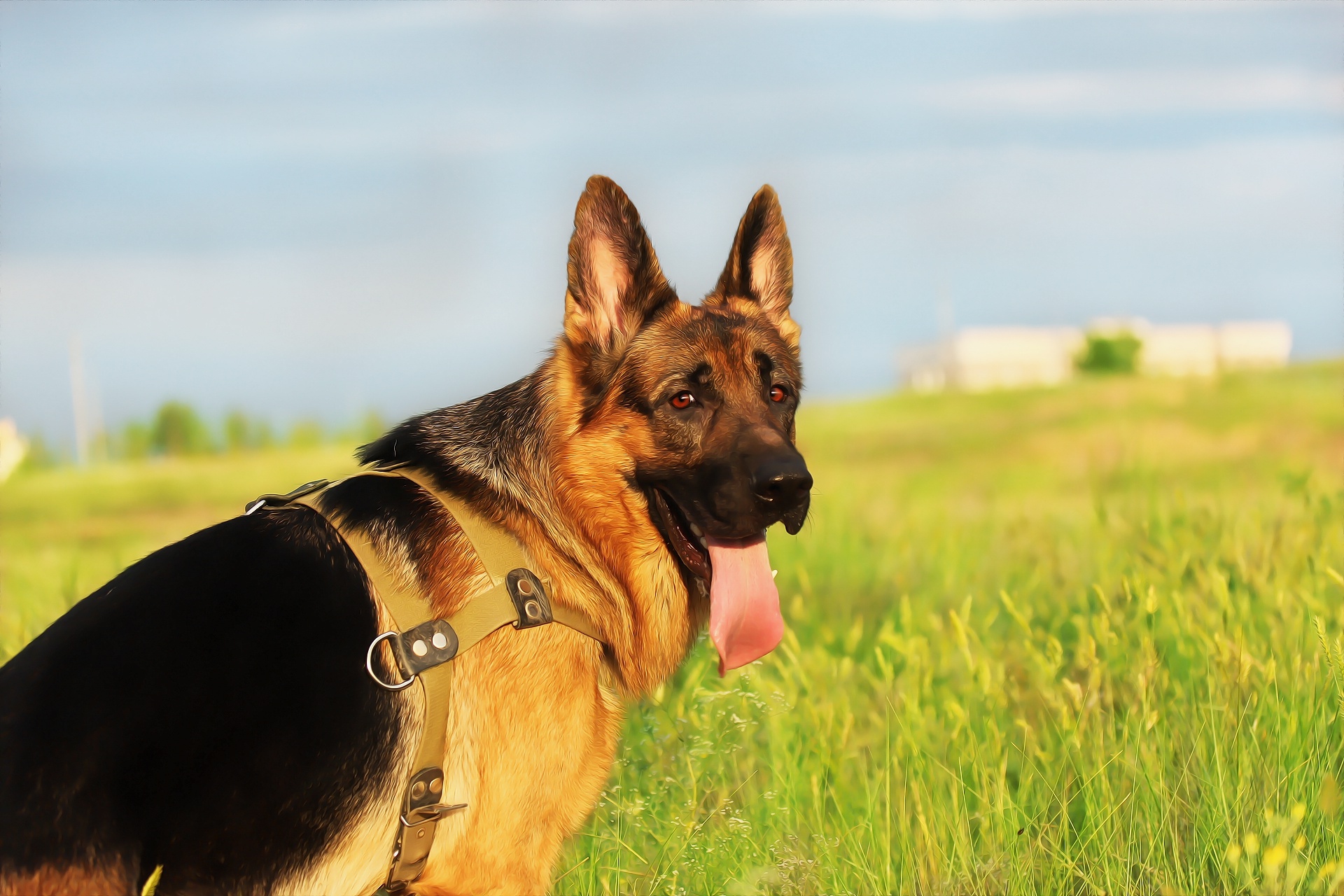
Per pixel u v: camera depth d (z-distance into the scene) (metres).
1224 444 20.22
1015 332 56.53
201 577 2.76
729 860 3.64
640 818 3.82
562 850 3.62
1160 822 3.59
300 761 2.65
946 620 5.76
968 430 25.03
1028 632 4.12
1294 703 3.75
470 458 3.23
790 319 3.91
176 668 2.59
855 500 10.84
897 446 23.59
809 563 7.20
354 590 2.87
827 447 24.05
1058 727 4.02
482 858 2.90
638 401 3.30
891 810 3.89
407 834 2.81
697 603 3.56
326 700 2.71
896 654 4.99
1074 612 5.41
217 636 2.66
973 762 3.88
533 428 3.31
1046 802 3.74
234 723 2.60
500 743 2.91
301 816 2.65
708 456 3.26
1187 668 4.30
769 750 4.26
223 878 2.56
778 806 3.87
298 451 26.62
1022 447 22.02
